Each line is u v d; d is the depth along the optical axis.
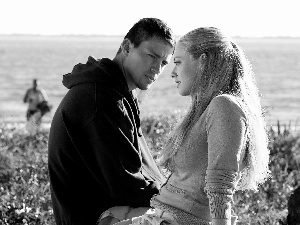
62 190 4.80
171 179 3.64
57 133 4.78
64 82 4.91
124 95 4.77
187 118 3.57
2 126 13.16
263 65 105.12
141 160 4.86
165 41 4.72
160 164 3.70
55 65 98.31
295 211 5.31
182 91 3.64
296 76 79.50
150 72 4.79
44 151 10.22
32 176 7.78
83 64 4.84
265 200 7.01
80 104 4.66
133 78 4.84
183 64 3.61
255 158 3.49
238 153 3.31
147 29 4.70
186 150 3.52
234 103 3.36
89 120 4.62
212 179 3.29
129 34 4.79
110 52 172.50
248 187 3.65
